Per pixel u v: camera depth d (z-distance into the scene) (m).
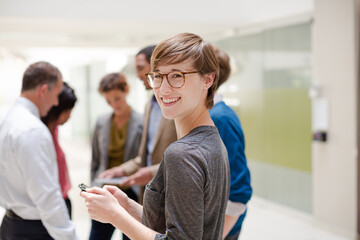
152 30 5.45
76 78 9.70
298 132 4.77
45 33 5.39
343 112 4.03
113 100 2.87
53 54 8.95
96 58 8.80
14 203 1.76
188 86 1.08
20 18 4.34
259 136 5.39
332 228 4.23
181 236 1.00
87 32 5.42
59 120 2.32
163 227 1.12
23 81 1.89
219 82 1.88
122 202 1.26
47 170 1.71
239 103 5.73
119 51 7.89
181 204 1.00
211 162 1.05
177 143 1.04
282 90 4.99
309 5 4.55
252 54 5.43
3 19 4.39
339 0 4.00
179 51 1.07
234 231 1.81
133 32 5.54
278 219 4.73
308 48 4.59
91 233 2.57
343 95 4.02
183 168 1.00
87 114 9.09
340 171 4.11
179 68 1.08
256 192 5.51
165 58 1.07
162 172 1.09
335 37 4.08
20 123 1.73
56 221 1.72
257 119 5.41
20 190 1.75
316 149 4.38
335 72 4.10
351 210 4.00
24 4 4.29
